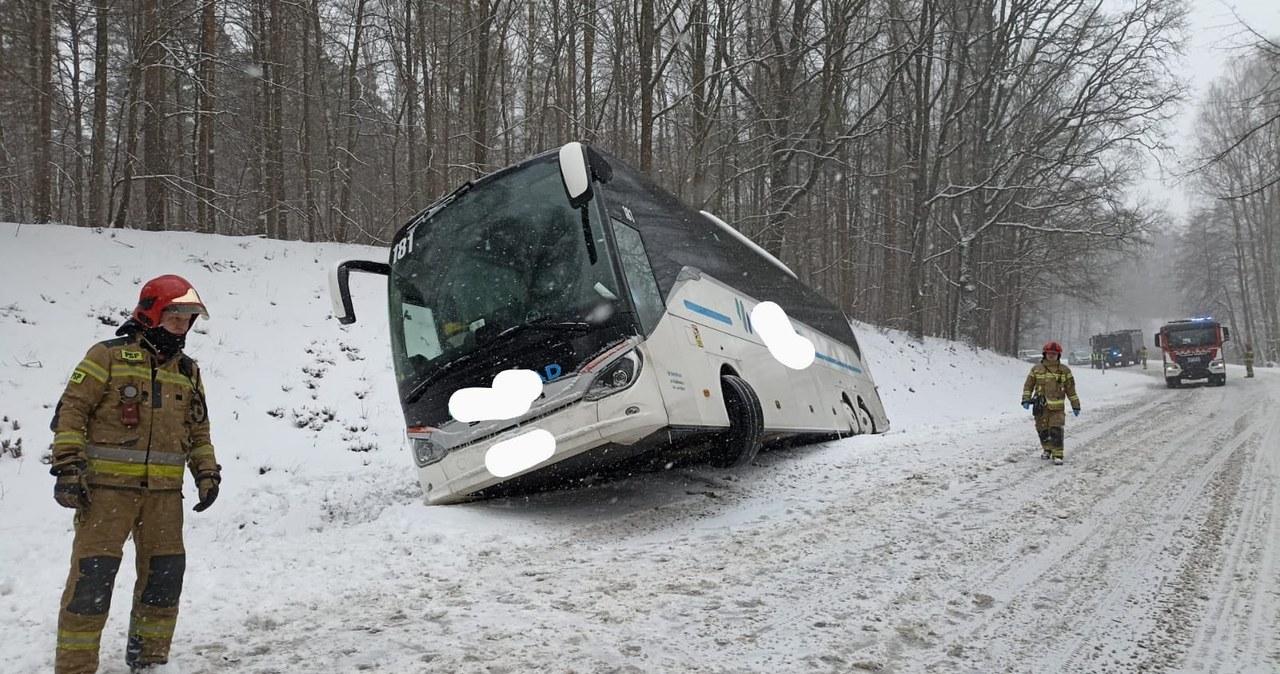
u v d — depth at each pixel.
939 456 9.77
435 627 4.23
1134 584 4.95
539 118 26.61
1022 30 34.38
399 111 31.00
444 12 24.94
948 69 34.16
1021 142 37.56
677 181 26.14
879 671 3.63
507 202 7.32
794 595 4.71
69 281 14.59
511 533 6.61
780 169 24.39
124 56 24.88
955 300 42.50
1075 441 11.81
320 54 24.48
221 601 4.90
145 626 3.66
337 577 5.43
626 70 26.64
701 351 7.65
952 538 6.03
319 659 3.78
